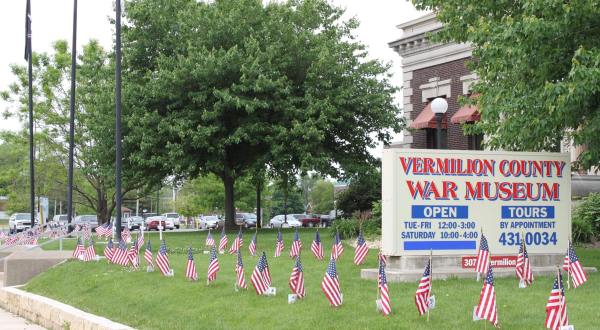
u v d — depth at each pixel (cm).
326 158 2859
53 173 4706
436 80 3102
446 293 1066
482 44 1455
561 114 1267
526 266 1147
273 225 5953
